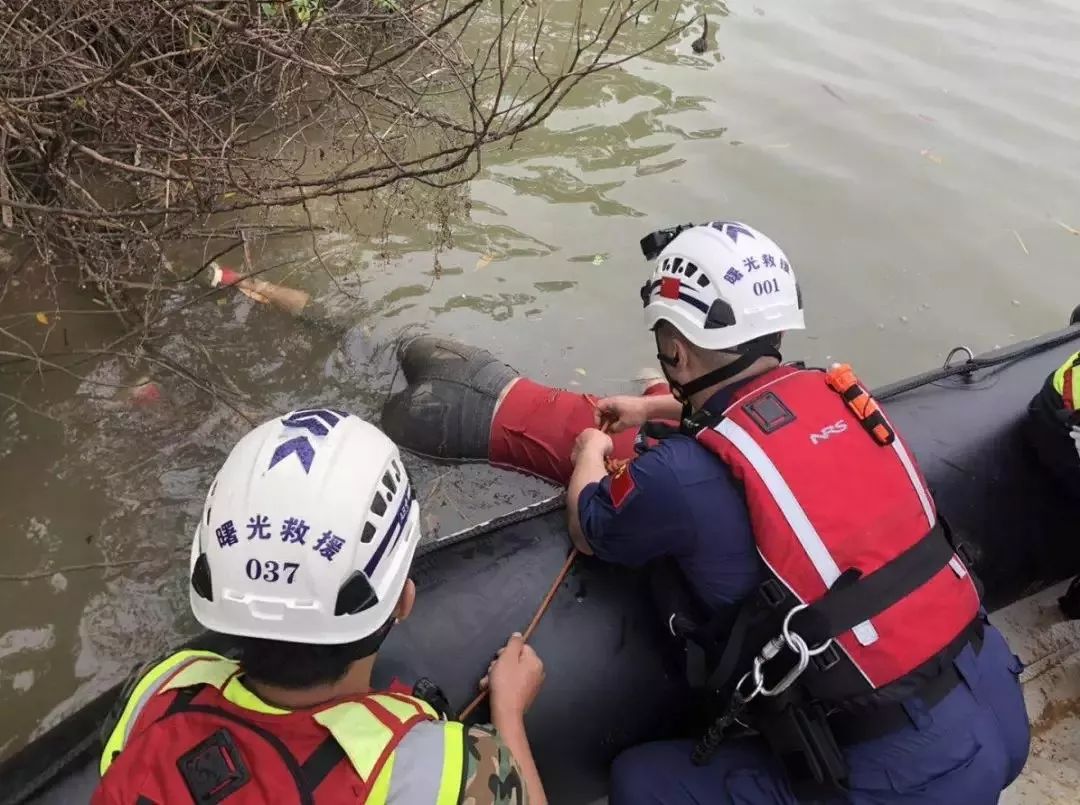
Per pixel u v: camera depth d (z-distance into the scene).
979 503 2.31
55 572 2.41
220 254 3.08
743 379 1.70
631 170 4.04
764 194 3.97
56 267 3.19
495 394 2.72
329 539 1.10
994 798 1.63
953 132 4.52
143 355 2.97
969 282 3.61
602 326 3.28
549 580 1.95
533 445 2.65
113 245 3.26
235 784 1.02
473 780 1.10
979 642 1.70
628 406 2.40
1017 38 5.52
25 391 2.81
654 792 1.79
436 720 1.19
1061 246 3.82
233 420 2.82
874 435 1.63
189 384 2.92
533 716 1.83
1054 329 3.42
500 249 3.58
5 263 3.20
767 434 1.58
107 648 2.27
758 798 1.72
